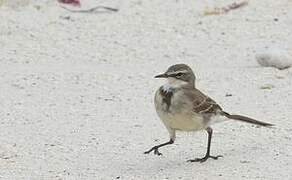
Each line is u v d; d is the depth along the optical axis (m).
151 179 11.98
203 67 18.09
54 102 15.92
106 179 12.03
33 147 13.50
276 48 18.34
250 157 12.77
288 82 16.83
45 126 14.55
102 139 13.84
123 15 21.59
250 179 11.84
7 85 16.97
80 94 16.41
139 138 13.88
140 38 20.17
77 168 12.55
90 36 20.30
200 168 12.39
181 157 12.97
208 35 20.28
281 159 12.59
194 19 21.27
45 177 12.19
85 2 22.22
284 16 21.20
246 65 18.12
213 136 13.91
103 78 17.39
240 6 21.81
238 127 14.30
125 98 16.14
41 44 19.77
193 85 12.54
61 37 20.17
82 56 19.09
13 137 13.98
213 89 16.50
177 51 19.33
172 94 12.29
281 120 14.52
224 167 12.39
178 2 22.41
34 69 18.06
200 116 12.31
